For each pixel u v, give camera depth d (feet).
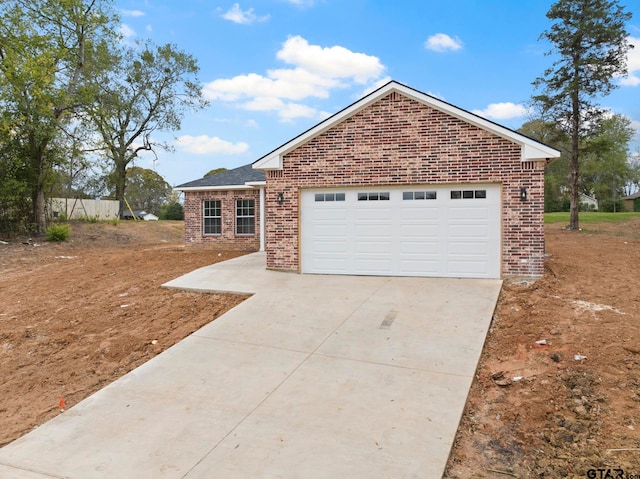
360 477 14.12
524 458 15.10
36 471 14.92
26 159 77.30
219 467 14.84
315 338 26.32
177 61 124.47
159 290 38.11
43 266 57.47
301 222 42.91
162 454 15.67
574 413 17.37
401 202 40.22
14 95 71.87
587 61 72.38
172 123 129.49
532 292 33.76
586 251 53.06
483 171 37.58
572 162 80.79
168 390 20.68
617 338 23.36
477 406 18.90
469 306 30.76
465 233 38.68
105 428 17.58
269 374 21.98
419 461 14.92
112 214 119.34
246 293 35.58
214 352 24.79
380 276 40.78
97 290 40.29
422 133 38.96
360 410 18.38
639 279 36.24
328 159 41.65
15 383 22.84
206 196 67.36
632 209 164.66
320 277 40.91
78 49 86.02
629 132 163.02
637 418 16.56
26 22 75.51
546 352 23.07
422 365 22.43
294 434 16.75
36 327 31.09
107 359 25.35
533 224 36.63
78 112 86.79
